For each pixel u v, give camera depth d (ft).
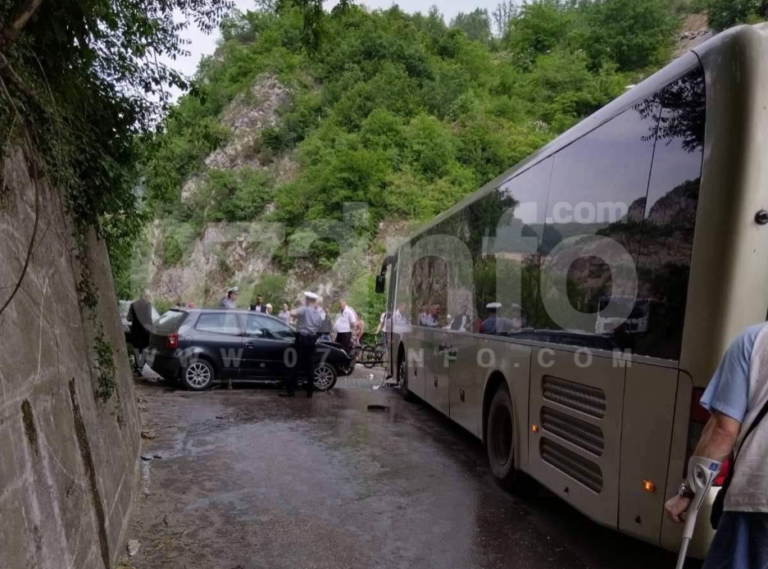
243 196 161.17
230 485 20.77
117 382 19.69
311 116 178.40
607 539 16.84
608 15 213.05
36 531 9.08
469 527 17.56
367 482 21.63
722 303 10.66
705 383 10.82
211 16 21.26
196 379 41.32
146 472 22.12
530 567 14.99
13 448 8.95
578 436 15.42
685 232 11.55
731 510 8.48
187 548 15.46
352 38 192.85
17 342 10.27
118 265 33.53
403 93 167.12
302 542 16.06
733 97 10.78
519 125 166.61
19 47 11.76
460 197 130.11
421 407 38.01
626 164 13.83
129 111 20.53
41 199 13.60
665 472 11.71
